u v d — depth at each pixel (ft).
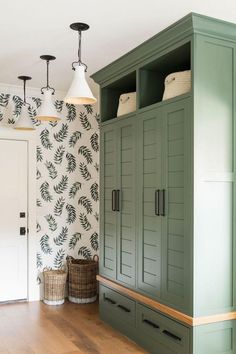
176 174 9.24
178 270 9.12
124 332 11.39
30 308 13.96
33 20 8.94
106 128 12.67
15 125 13.64
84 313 13.44
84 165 15.92
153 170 10.14
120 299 11.65
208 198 8.80
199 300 8.63
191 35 8.73
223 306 8.93
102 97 13.04
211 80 8.87
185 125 8.93
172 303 9.30
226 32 8.88
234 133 9.16
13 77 13.51
